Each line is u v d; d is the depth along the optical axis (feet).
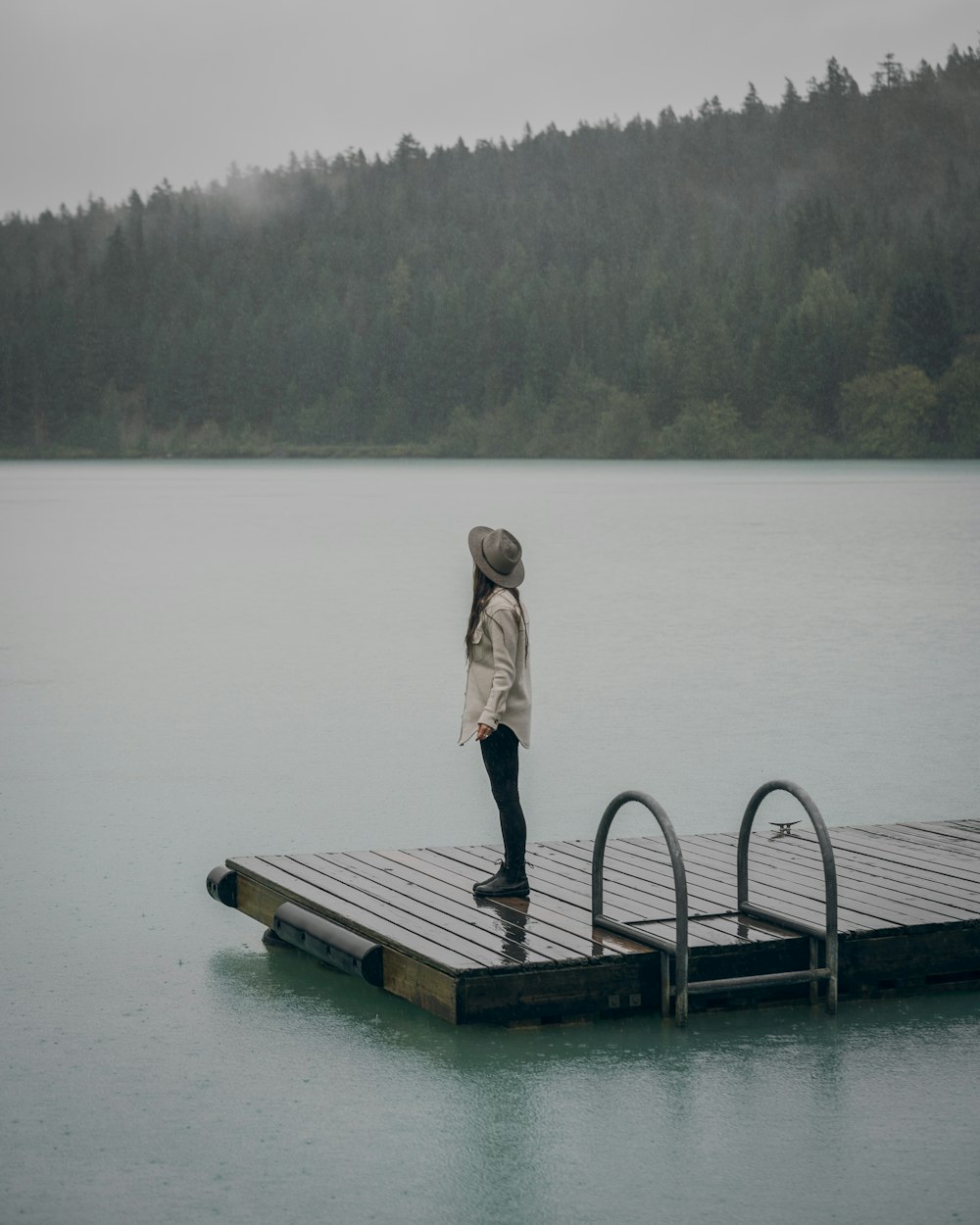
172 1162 15.05
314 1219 13.80
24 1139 15.61
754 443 550.77
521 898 21.65
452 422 629.51
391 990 19.94
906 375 527.40
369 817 31.37
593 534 132.98
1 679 51.60
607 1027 18.97
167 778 35.35
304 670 53.26
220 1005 19.93
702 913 20.83
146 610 74.54
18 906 24.79
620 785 34.76
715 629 64.28
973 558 102.12
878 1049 18.24
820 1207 14.01
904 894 21.97
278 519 168.45
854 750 38.68
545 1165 14.92
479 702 21.42
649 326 615.16
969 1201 14.12
